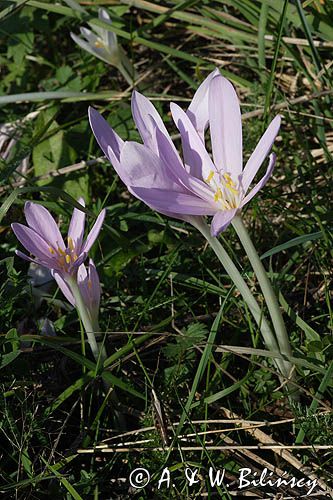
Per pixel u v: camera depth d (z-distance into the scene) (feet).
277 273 2.36
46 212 2.08
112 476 2.13
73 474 2.14
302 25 2.52
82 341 2.14
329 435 2.02
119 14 2.95
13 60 3.08
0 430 2.15
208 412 2.18
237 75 2.89
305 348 2.18
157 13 3.10
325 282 2.22
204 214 1.87
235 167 1.90
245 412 2.18
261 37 2.64
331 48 2.70
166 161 1.87
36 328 2.37
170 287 2.43
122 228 2.52
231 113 1.87
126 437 2.17
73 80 2.92
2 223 2.59
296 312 2.31
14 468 2.14
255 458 2.10
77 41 2.77
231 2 2.78
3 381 2.21
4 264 2.47
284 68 2.85
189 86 2.95
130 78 2.88
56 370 2.27
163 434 2.08
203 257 2.44
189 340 2.04
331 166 2.52
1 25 2.95
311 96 2.59
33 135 2.80
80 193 2.65
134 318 2.33
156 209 1.85
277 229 2.51
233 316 2.32
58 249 2.05
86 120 2.85
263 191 2.42
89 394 2.23
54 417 2.21
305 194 2.52
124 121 2.77
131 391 2.12
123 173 1.87
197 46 3.04
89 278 2.09
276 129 1.80
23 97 2.72
